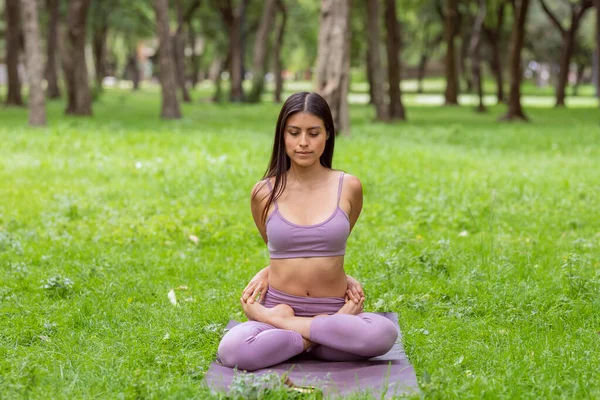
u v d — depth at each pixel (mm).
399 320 5324
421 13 47031
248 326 4387
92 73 59125
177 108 24531
